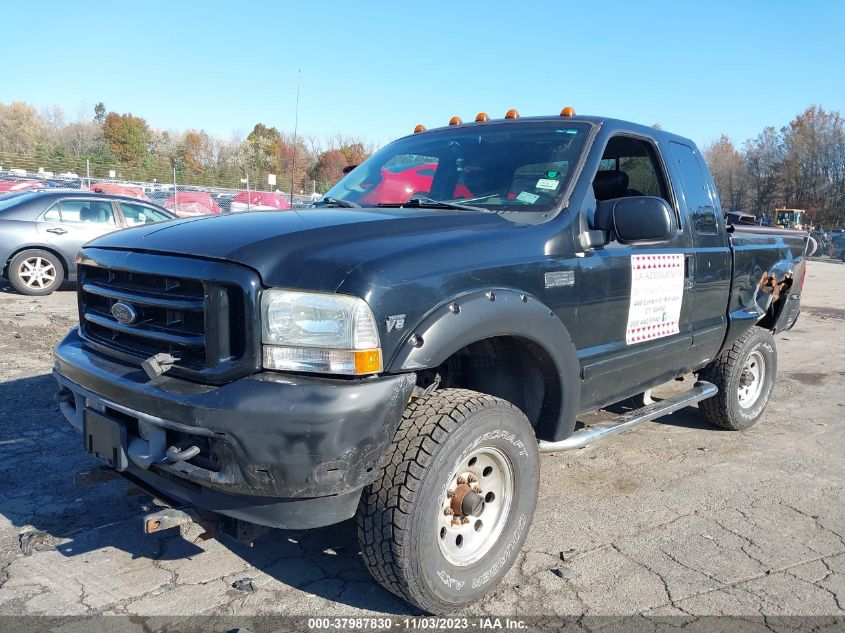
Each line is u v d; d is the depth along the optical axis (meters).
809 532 3.73
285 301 2.45
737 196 70.75
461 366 3.43
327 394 2.36
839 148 63.94
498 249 3.00
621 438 5.20
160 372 2.57
